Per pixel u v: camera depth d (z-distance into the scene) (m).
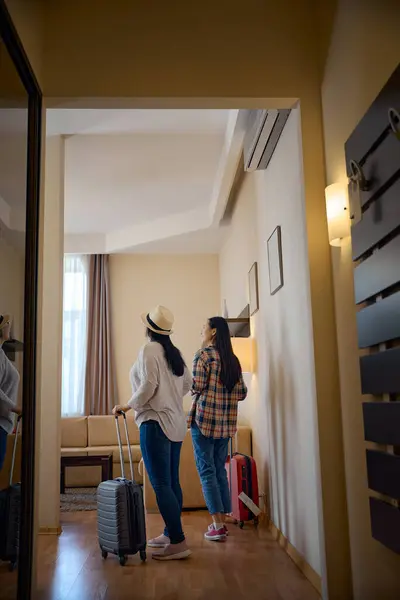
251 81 2.91
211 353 4.00
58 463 4.32
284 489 3.76
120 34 2.92
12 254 2.34
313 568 3.00
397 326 1.87
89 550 3.69
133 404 3.42
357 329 2.27
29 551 2.50
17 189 2.44
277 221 3.87
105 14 2.93
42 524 4.21
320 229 2.80
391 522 1.97
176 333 8.20
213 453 4.05
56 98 2.84
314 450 2.79
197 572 3.18
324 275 2.77
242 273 5.84
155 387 3.45
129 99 2.88
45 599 2.75
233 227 6.48
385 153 1.96
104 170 5.69
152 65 2.89
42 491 4.25
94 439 7.14
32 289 2.65
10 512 2.29
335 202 2.52
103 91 2.85
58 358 4.48
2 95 2.23
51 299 4.52
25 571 2.47
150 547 3.73
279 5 2.99
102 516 3.46
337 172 2.63
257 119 3.65
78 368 7.96
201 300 8.30
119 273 8.29
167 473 3.46
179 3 2.97
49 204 4.65
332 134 2.71
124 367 8.06
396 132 1.77
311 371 2.77
